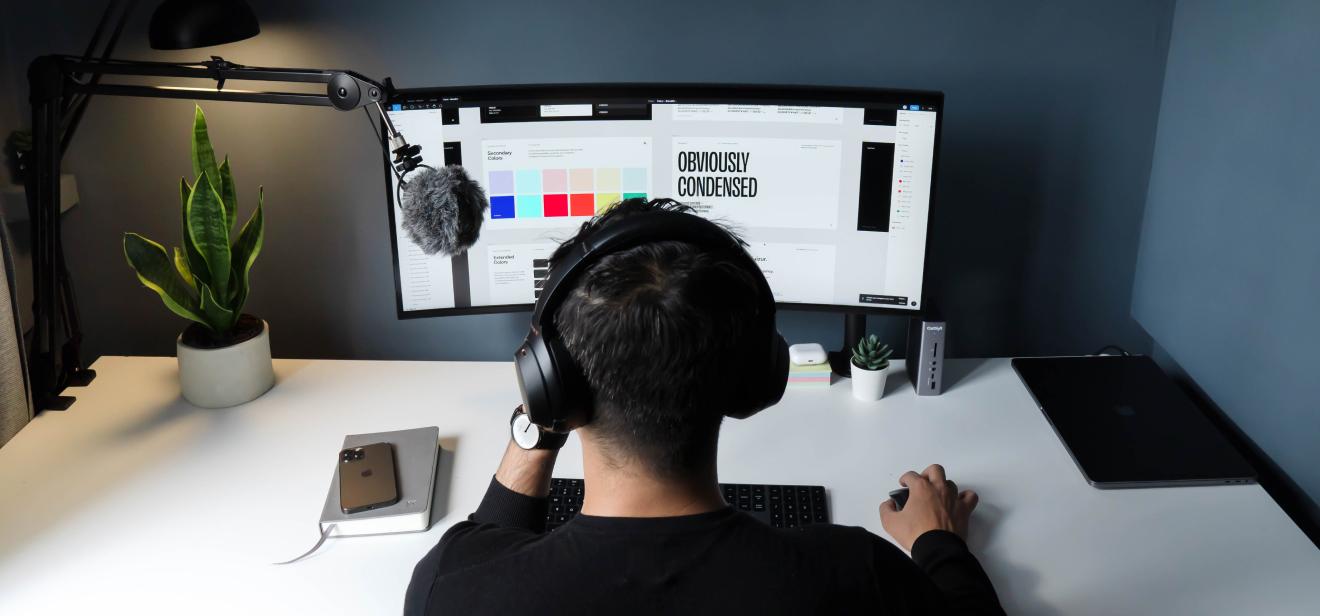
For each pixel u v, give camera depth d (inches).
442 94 65.8
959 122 78.4
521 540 34.2
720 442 65.1
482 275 70.7
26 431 66.4
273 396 71.0
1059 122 78.1
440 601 32.4
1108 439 63.9
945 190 80.4
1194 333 71.9
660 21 75.8
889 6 75.0
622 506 32.7
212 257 67.2
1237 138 64.9
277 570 54.4
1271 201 61.1
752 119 67.2
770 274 70.9
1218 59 67.2
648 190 69.2
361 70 77.2
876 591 32.2
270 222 81.5
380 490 57.9
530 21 75.9
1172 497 59.5
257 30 65.7
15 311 67.4
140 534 57.1
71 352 72.1
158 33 62.2
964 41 76.0
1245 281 64.5
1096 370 72.5
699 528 31.6
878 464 62.9
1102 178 79.7
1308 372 58.1
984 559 54.9
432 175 61.4
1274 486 64.7
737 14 75.5
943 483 57.6
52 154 65.2
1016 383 71.7
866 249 69.7
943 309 84.5
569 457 63.5
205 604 52.1
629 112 67.3
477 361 82.0
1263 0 61.6
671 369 30.7
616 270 31.5
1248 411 65.4
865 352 68.8
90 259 81.8
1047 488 60.4
